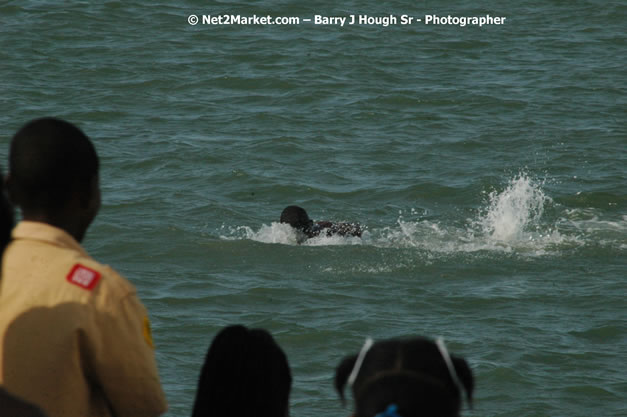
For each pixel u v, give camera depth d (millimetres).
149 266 46719
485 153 71938
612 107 86062
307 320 38875
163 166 65625
